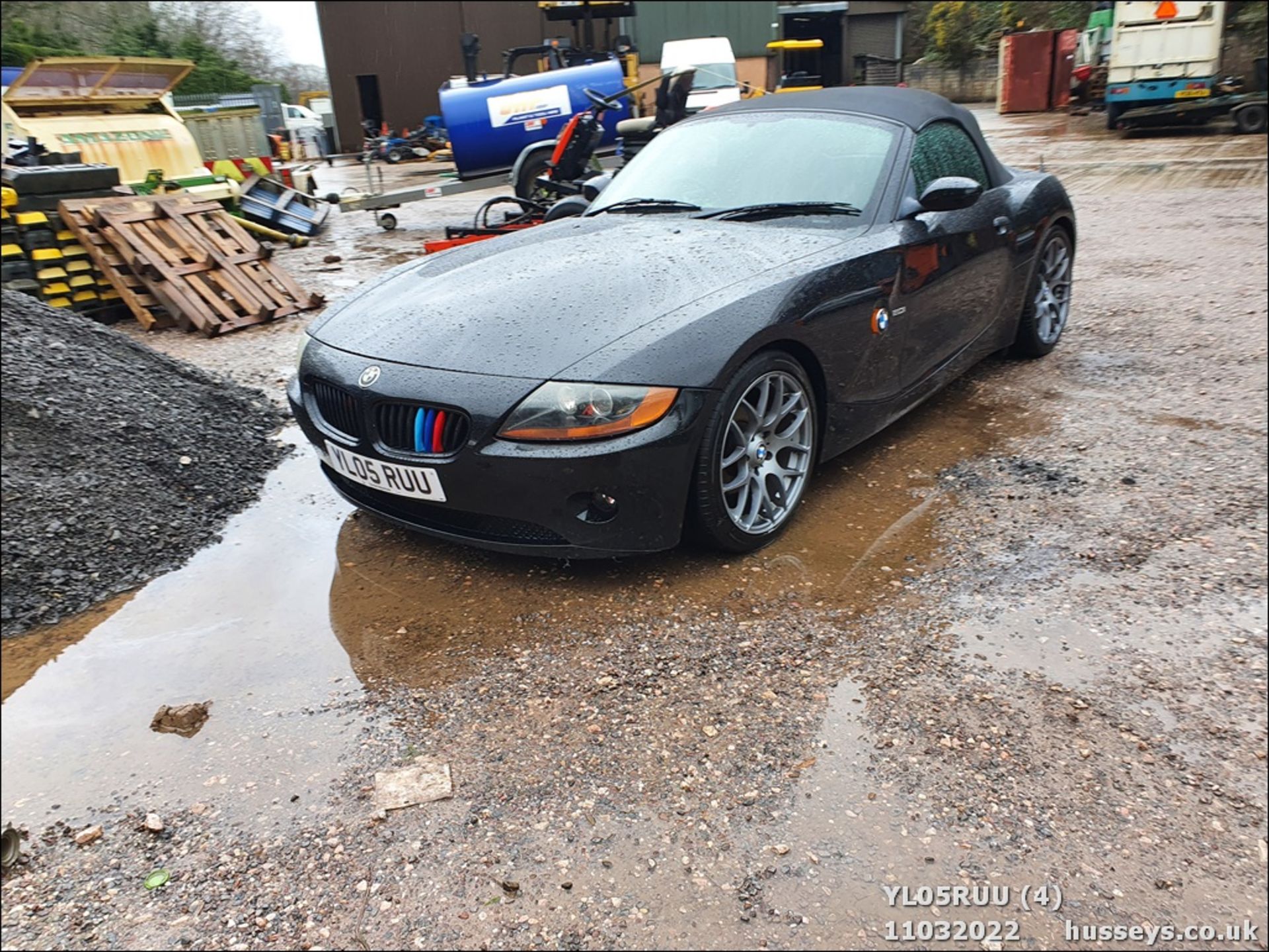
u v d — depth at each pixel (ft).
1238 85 64.69
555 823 6.68
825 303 10.40
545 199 35.40
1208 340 18.33
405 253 35.01
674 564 10.26
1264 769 7.24
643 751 7.39
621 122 39.75
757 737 7.54
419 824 6.68
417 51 103.76
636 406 8.73
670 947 5.71
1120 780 7.12
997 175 15.44
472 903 6.03
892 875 6.24
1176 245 27.84
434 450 9.12
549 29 104.78
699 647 8.75
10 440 11.35
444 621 9.26
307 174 46.42
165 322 23.21
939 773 7.16
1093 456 13.03
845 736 7.55
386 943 5.75
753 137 13.65
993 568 10.14
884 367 11.74
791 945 5.72
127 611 9.57
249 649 8.84
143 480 11.75
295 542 11.03
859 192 12.30
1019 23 113.09
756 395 10.03
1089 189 40.57
